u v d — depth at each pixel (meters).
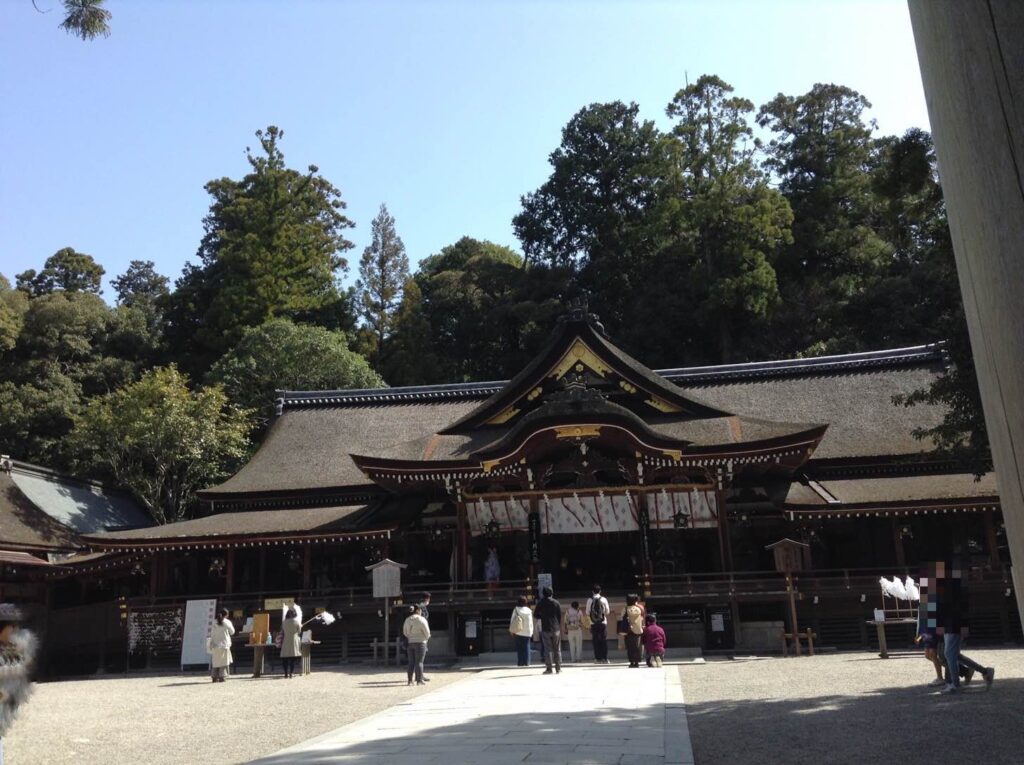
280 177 67.12
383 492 32.31
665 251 64.50
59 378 56.25
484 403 29.98
